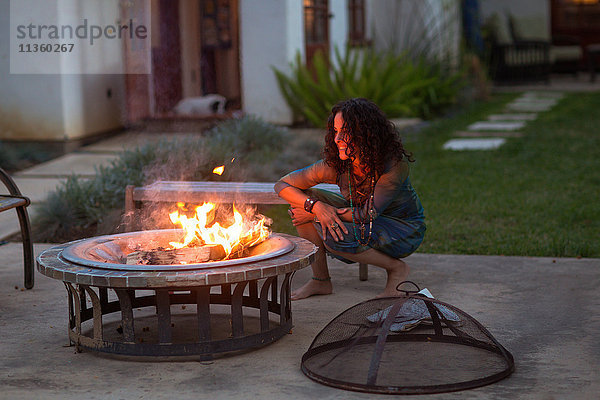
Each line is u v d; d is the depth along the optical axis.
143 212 5.91
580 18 21.72
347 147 3.88
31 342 3.79
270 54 12.03
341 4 14.18
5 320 4.14
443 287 4.66
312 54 13.00
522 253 5.50
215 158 7.43
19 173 8.99
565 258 5.29
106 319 4.16
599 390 3.10
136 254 3.56
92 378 3.32
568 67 20.67
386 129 3.90
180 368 3.43
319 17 13.34
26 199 4.59
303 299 4.47
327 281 4.53
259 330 3.93
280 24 11.92
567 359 3.46
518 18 20.36
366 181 4.00
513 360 3.39
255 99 12.20
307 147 9.22
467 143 10.81
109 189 6.74
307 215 4.29
